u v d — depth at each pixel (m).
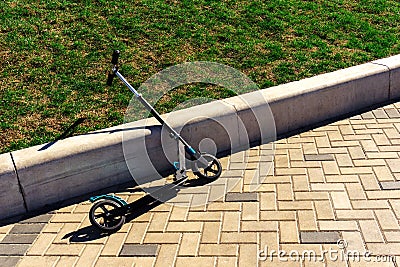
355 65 7.45
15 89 6.70
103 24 8.31
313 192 5.11
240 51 7.80
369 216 4.70
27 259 4.46
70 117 6.20
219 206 5.01
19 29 7.99
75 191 5.31
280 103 6.19
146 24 8.41
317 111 6.52
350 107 6.79
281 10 9.29
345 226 4.59
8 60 7.26
